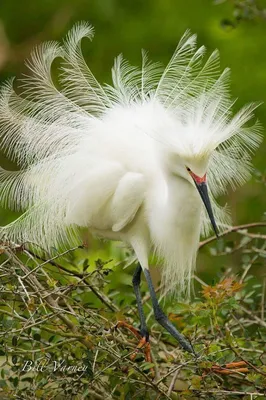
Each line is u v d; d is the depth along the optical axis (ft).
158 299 34.04
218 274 33.09
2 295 27.66
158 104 30.55
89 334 26.17
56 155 31.71
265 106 49.21
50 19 59.21
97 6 57.57
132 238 32.58
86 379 26.23
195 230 30.71
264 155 47.75
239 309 30.60
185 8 56.03
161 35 55.36
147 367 26.40
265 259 32.96
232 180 33.91
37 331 27.27
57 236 32.50
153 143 30.76
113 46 55.67
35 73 33.17
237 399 26.86
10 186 31.94
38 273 29.91
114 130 31.99
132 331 29.66
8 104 31.83
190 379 26.73
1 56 57.52
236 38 53.11
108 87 32.81
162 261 33.01
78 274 29.53
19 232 31.71
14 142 31.83
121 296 34.30
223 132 28.37
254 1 39.60
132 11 57.31
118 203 31.40
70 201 31.78
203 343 27.63
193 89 31.09
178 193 29.66
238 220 47.37
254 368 25.63
